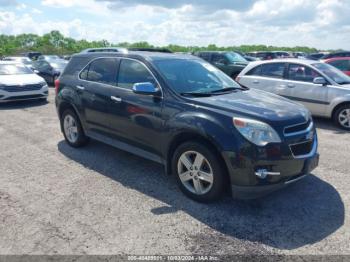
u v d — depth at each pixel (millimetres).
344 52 21953
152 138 4387
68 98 5781
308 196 4102
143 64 4637
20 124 8125
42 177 4777
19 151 5973
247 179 3508
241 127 3525
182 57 5074
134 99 4566
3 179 4719
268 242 3188
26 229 3426
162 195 4176
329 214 3678
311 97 7957
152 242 3197
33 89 11047
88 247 3123
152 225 3490
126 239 3246
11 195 4207
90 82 5430
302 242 3180
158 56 4855
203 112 3801
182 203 3959
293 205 3889
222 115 3666
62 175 4844
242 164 3486
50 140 6664
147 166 5180
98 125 5312
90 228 3439
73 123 6027
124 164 5270
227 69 15250
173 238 3260
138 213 3734
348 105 7453
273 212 3738
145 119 4402
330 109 7707
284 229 3400
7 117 9000
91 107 5336
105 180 4656
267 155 3457
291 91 8258
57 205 3932
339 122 7637
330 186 4371
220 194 3820
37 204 3961
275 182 3539
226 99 4086
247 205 3893
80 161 5418
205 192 3865
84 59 5766
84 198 4109
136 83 4535
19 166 5227
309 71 8094
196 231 3377
